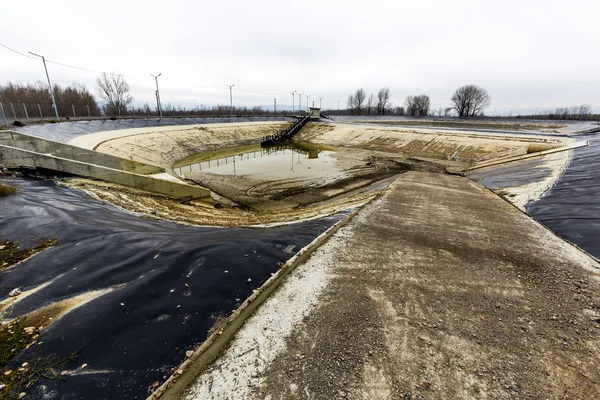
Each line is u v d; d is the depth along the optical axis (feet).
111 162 55.93
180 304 16.38
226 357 13.20
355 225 30.45
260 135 158.71
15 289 16.42
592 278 20.11
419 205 38.68
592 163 50.96
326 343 14.20
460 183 57.26
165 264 19.72
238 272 19.80
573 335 14.84
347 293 18.37
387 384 12.01
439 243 26.08
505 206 38.78
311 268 21.34
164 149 100.99
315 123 181.88
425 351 13.79
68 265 19.11
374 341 14.38
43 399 10.64
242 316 15.96
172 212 37.52
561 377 12.39
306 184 66.80
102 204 33.35
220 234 26.73
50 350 12.73
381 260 22.79
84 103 189.98
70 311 15.12
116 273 18.53
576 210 32.48
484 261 22.74
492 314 16.47
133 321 14.83
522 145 91.09
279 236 26.03
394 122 199.21
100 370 12.03
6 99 155.22
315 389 11.73
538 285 19.35
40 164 42.88
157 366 12.55
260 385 11.85
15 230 23.41
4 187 32.91
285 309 16.67
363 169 83.10
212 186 65.26
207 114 247.70
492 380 12.23
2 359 12.05
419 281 19.88
